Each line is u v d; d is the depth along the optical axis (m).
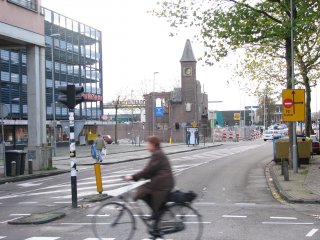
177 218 8.12
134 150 46.41
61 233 9.46
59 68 56.72
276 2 20.72
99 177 14.73
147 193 8.06
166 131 73.88
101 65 66.81
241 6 20.53
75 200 13.00
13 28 24.12
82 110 61.53
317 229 9.48
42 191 17.34
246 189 16.81
